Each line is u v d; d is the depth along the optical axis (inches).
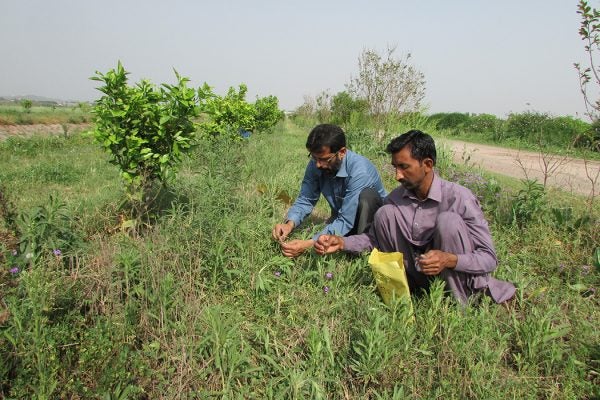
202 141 263.9
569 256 139.9
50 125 757.3
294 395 72.9
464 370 80.4
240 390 76.0
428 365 82.5
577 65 168.1
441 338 85.8
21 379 66.6
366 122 459.2
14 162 322.3
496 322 96.4
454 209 102.1
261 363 86.2
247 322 97.6
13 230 110.5
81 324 82.3
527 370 86.1
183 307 92.4
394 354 81.1
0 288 89.0
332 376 80.4
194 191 141.9
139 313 89.0
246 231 118.2
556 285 123.9
